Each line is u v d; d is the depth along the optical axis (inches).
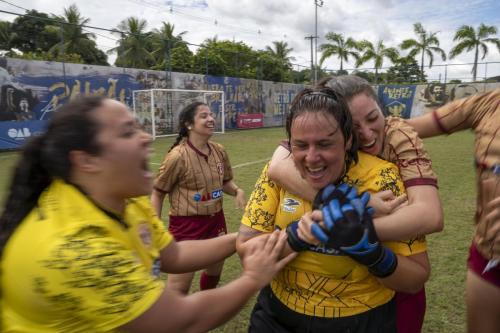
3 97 584.4
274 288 67.1
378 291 61.5
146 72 796.0
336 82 61.3
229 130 969.5
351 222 50.1
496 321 80.0
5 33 1316.4
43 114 629.9
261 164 439.2
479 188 76.8
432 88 1141.1
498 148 71.2
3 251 46.1
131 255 49.4
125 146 49.1
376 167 59.7
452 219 234.8
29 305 44.5
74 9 1318.9
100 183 49.9
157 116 825.5
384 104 68.1
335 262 58.3
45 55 1018.1
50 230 45.0
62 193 48.4
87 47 1322.6
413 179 59.1
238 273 167.3
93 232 47.1
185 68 1133.7
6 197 50.1
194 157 131.0
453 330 124.6
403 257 57.0
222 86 973.2
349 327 60.0
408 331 67.6
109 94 730.8
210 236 135.6
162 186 131.3
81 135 47.8
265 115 1119.6
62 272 43.0
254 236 63.5
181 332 49.2
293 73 1427.2
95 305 44.1
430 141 663.8
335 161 54.9
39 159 50.0
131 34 791.7
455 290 148.8
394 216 53.8
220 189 136.9
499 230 69.9
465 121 80.6
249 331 72.0
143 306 46.0
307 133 53.2
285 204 61.7
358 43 1498.5
